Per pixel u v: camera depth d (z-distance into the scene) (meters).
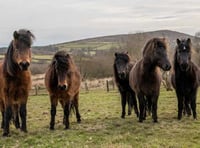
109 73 39.78
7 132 9.98
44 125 12.41
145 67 11.17
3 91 9.84
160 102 19.27
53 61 10.54
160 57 10.83
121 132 10.16
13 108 10.65
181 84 11.91
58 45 81.19
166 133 9.75
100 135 9.84
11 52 9.43
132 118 13.27
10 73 9.52
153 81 11.27
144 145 8.34
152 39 11.17
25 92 10.01
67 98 10.90
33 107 20.52
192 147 8.09
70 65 10.41
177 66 11.84
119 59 13.04
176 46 11.88
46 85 10.97
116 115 14.74
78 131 10.54
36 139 9.41
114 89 33.47
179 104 12.18
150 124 11.30
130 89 13.33
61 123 12.67
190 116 12.87
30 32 9.39
